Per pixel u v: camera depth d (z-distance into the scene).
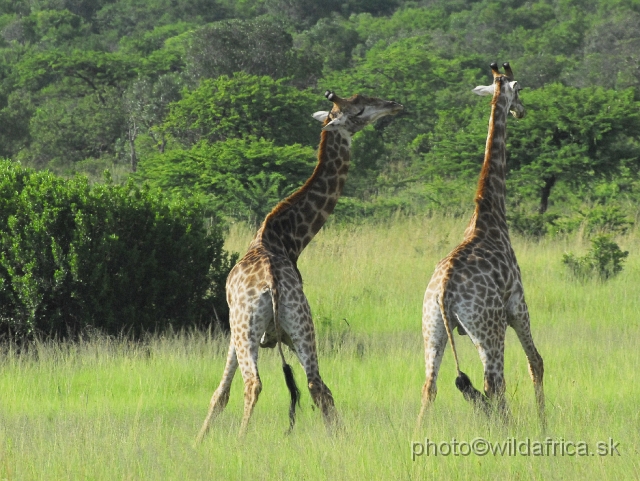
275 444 8.34
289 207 9.63
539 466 7.60
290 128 37.78
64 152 48.16
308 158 29.94
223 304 14.92
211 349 13.23
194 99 38.19
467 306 8.64
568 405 9.71
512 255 9.38
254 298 8.45
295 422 9.31
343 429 8.48
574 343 13.28
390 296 17.45
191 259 14.71
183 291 14.65
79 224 13.98
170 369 11.91
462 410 9.72
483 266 8.82
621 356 12.29
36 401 10.74
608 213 25.23
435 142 38.72
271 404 10.52
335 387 11.18
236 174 28.53
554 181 31.11
